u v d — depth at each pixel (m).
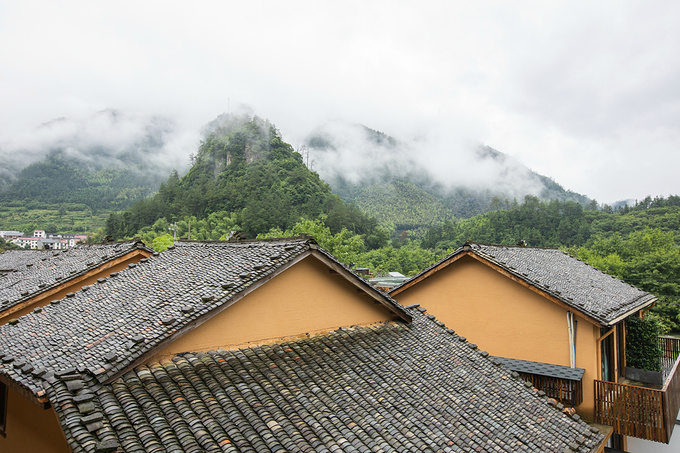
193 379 6.53
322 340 8.90
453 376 8.88
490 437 7.23
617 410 11.94
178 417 5.69
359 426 6.61
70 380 5.59
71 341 6.70
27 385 5.60
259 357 7.66
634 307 14.62
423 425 7.07
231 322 7.78
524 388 9.04
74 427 4.97
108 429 5.11
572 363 12.70
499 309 14.26
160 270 9.40
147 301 7.75
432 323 11.18
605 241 61.53
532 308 13.61
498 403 8.30
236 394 6.47
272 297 8.43
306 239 8.69
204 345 7.38
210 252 9.98
